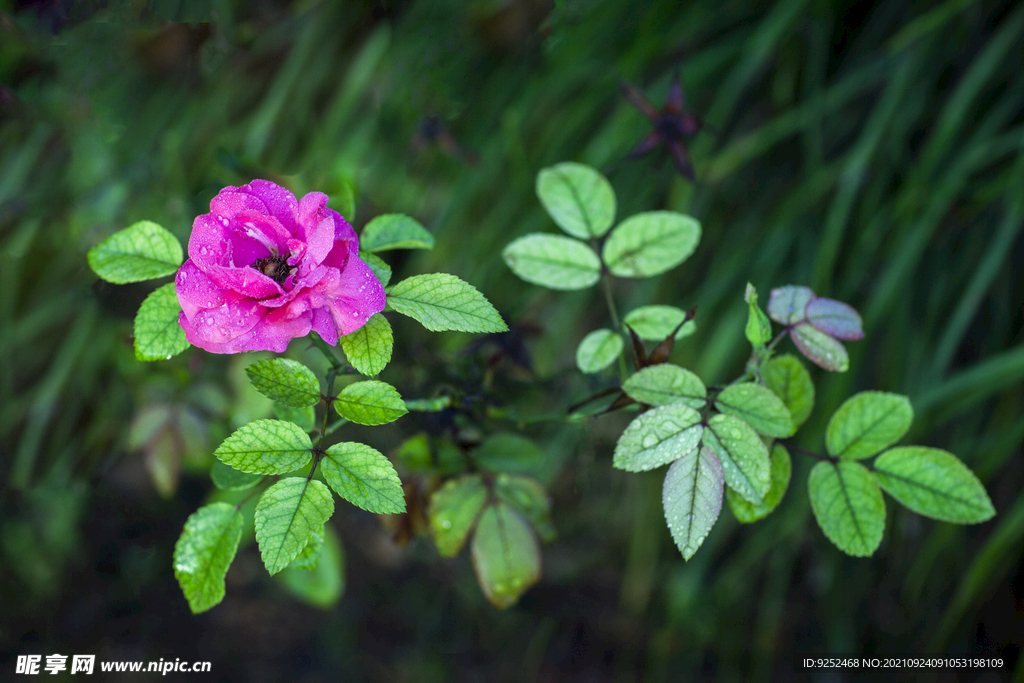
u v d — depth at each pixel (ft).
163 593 3.71
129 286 2.93
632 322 2.22
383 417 1.94
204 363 2.60
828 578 3.08
